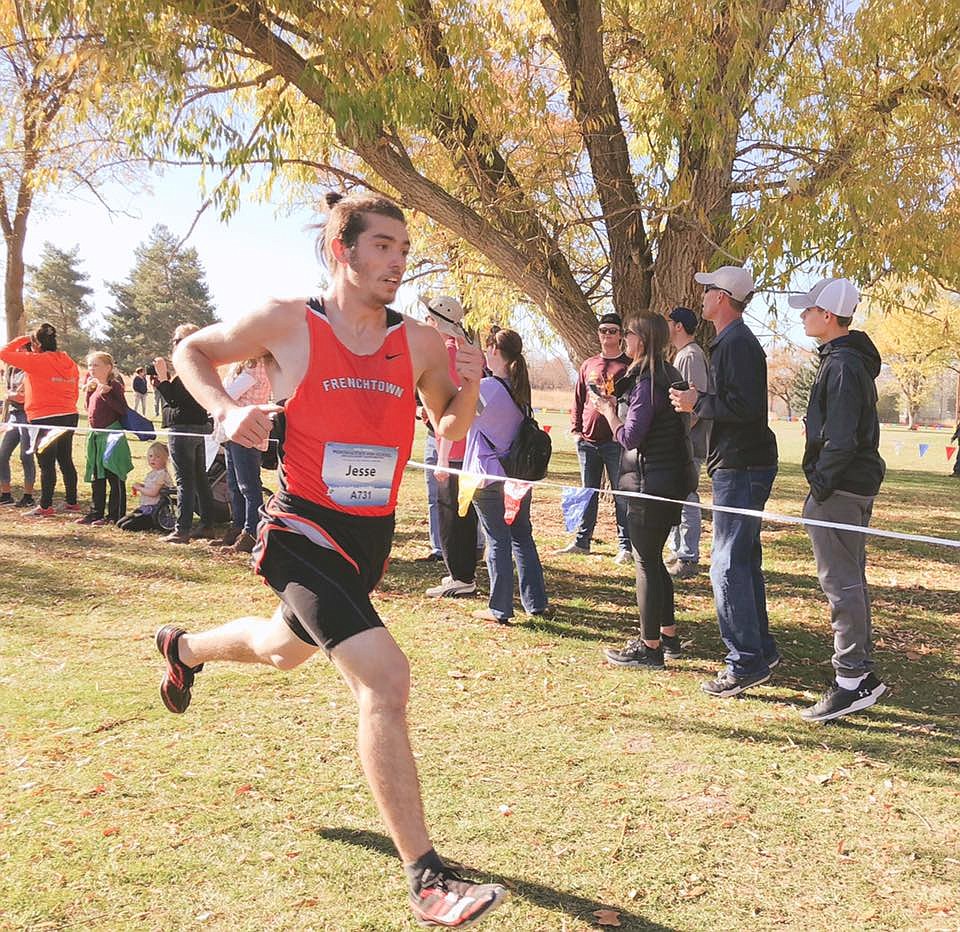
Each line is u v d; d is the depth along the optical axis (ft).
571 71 28.96
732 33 24.81
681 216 26.96
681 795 10.84
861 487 13.28
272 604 18.92
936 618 20.27
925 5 26.48
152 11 22.33
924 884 9.00
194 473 25.20
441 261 37.68
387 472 8.66
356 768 11.12
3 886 8.41
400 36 23.70
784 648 17.39
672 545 24.97
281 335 8.43
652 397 14.82
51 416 29.60
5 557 22.81
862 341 13.37
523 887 8.74
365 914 8.14
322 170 33.24
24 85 28.91
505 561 18.15
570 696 14.21
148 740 11.82
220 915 8.09
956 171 28.07
